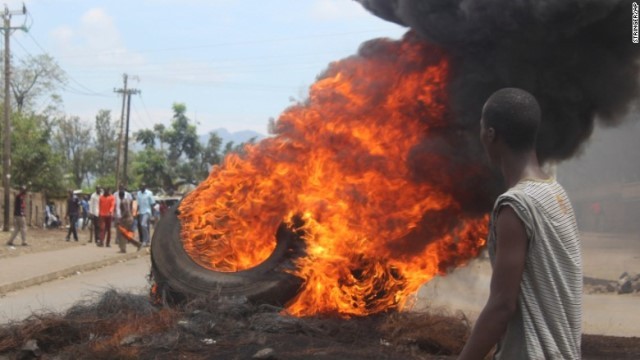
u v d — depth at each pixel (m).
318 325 6.51
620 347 7.04
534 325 2.76
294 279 7.05
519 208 2.77
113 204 24.70
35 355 6.05
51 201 44.19
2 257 19.94
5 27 36.00
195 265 7.32
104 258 19.67
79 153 81.50
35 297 12.41
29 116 49.06
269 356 5.56
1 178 43.44
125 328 6.38
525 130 2.95
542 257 2.78
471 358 2.76
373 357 5.77
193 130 59.09
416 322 6.61
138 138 59.34
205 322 6.35
